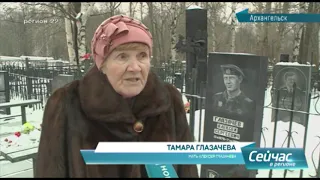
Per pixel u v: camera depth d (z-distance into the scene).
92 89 1.28
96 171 1.26
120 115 1.26
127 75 1.23
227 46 30.64
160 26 23.72
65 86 1.35
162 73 9.55
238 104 3.11
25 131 3.91
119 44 1.21
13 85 9.05
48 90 7.67
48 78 8.30
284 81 6.52
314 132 4.96
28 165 3.79
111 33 1.20
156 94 1.39
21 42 28.61
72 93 1.32
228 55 3.14
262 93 3.01
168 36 25.56
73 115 1.28
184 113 1.56
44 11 12.46
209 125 3.39
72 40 12.41
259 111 3.03
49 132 1.27
